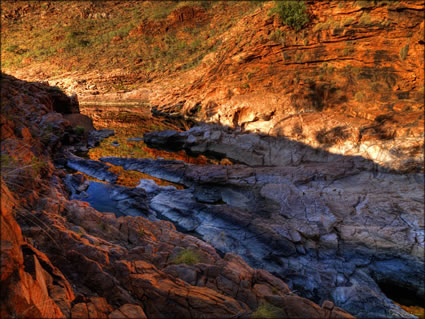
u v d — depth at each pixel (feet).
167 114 109.40
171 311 14.58
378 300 25.38
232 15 166.40
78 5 204.64
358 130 56.24
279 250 31.32
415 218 35.37
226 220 36.37
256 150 64.44
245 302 16.98
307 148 59.21
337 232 34.40
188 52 155.84
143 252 21.94
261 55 87.35
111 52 166.61
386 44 69.00
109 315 13.16
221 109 81.00
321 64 77.82
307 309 14.33
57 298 12.27
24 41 183.21
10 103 54.90
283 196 41.70
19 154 31.60
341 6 76.23
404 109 58.70
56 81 150.41
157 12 184.34
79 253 16.97
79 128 72.95
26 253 12.96
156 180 51.47
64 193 39.06
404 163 46.14
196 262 21.02
